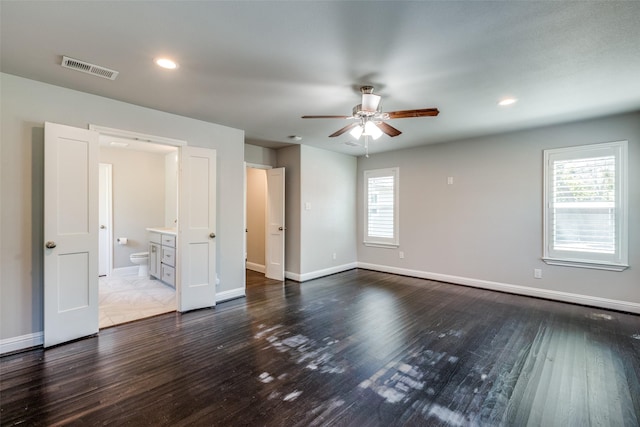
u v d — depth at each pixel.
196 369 2.34
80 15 1.77
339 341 2.85
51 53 2.22
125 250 5.73
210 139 3.96
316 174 5.52
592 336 2.96
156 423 1.75
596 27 1.89
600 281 3.81
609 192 3.71
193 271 3.74
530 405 1.92
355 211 6.38
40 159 2.73
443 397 2.00
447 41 2.06
